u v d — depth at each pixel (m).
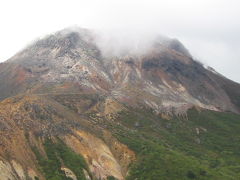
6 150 189.25
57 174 191.62
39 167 194.62
